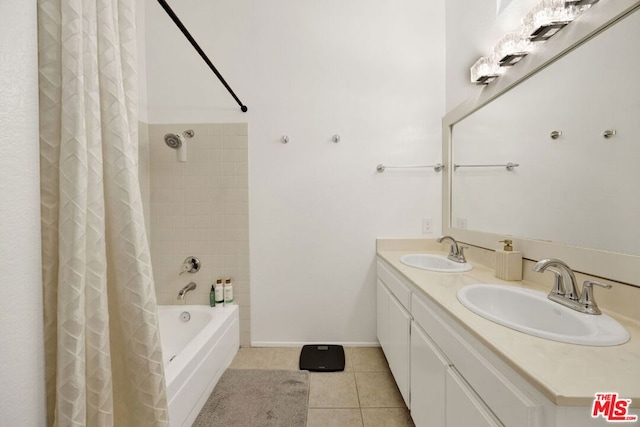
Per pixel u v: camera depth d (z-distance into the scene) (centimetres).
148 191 210
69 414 62
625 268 86
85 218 67
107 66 75
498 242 150
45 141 66
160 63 208
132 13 86
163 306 207
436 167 210
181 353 142
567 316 90
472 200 179
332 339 216
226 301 207
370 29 209
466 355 84
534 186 128
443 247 211
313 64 210
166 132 209
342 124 211
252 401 154
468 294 115
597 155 98
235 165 210
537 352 67
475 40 175
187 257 212
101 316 70
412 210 213
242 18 208
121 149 77
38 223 62
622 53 89
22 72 59
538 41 120
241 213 211
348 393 162
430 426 110
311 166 212
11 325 56
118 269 78
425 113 211
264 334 216
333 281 215
